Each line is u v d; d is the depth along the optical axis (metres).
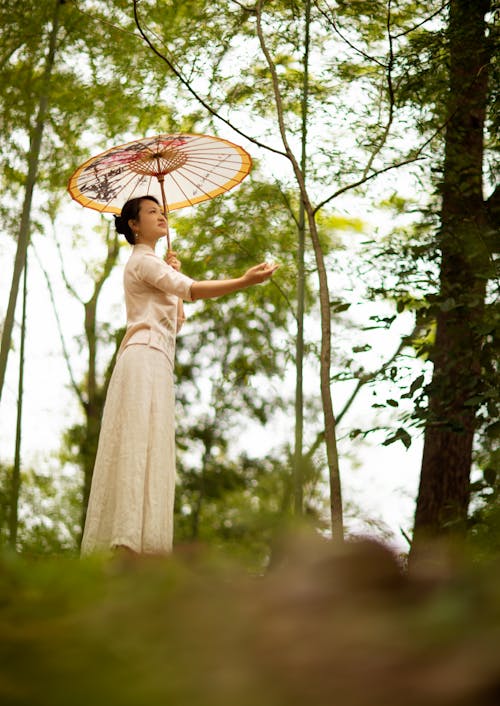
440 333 6.93
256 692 0.89
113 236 14.30
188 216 10.89
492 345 5.57
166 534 4.38
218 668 0.97
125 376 4.50
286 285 11.49
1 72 9.48
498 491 5.30
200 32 8.29
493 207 6.53
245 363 13.23
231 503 13.32
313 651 0.97
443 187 6.43
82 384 14.71
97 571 1.77
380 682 0.86
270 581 1.29
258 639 1.05
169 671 0.98
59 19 9.17
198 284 4.50
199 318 13.33
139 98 9.28
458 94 6.88
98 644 1.10
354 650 0.96
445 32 6.75
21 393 11.47
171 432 4.51
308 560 1.24
